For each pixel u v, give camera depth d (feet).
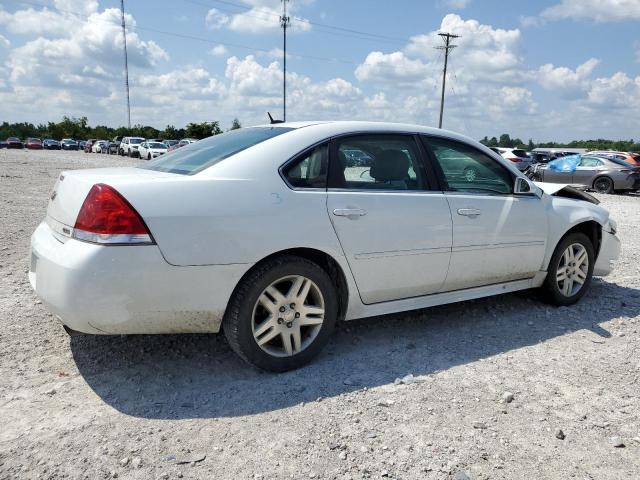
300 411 9.64
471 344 13.03
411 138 13.03
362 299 12.05
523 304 16.25
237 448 8.46
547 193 15.90
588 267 16.43
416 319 14.71
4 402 9.57
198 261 9.77
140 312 9.55
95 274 9.12
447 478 7.86
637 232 31.86
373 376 11.14
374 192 11.98
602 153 86.22
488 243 13.75
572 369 11.69
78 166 87.66
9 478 7.55
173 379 10.76
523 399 10.29
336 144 11.78
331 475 7.84
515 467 8.17
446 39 162.91
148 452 8.27
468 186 13.78
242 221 10.16
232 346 10.71
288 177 11.00
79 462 7.97
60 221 10.25
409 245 12.30
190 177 10.20
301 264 10.89
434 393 10.44
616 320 15.01
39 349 11.85
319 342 11.44
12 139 233.35
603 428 9.36
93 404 9.68
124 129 264.93
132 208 9.33
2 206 34.73
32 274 10.98
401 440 8.79
